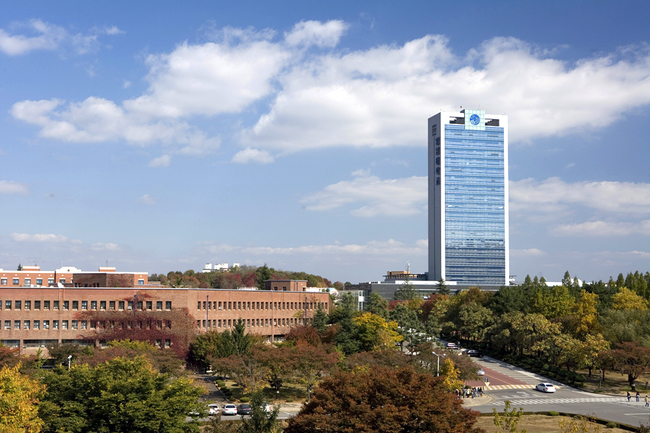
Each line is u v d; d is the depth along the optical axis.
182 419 53.53
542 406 100.75
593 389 117.88
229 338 115.00
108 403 51.09
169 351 113.31
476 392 111.56
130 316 126.00
